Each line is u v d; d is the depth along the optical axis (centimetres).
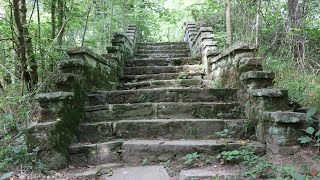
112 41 623
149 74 612
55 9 519
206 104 397
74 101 362
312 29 507
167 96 433
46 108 329
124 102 434
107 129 366
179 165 314
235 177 271
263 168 274
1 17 406
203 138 359
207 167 305
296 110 350
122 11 927
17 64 437
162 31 1403
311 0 559
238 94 415
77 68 390
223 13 756
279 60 506
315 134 298
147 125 364
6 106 396
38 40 427
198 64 646
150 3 1084
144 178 282
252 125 357
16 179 276
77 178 285
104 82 485
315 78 434
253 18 593
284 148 298
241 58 411
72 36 683
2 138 363
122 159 330
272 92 329
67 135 334
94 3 630
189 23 881
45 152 304
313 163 273
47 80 416
